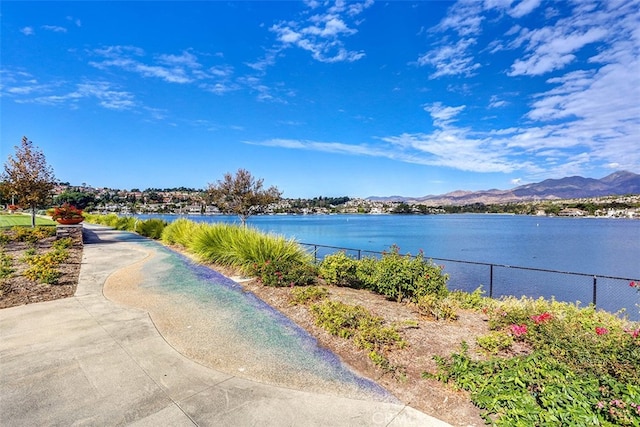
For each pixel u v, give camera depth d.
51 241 14.40
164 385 3.26
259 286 7.14
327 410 2.91
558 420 2.47
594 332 3.99
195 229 12.95
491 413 2.82
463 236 44.16
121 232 21.30
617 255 26.72
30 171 17.78
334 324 4.70
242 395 3.12
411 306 5.88
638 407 2.38
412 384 3.34
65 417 2.72
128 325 4.87
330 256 8.02
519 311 5.11
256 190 17.69
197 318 5.26
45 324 4.84
